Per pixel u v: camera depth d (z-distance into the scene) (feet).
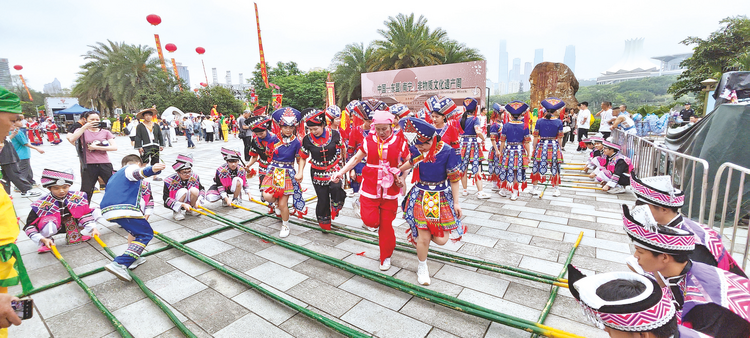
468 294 9.69
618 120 32.45
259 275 11.03
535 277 9.85
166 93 100.58
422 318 8.66
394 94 52.47
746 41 68.23
